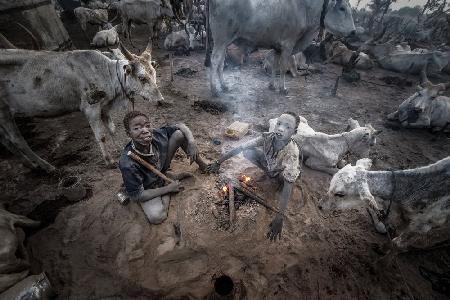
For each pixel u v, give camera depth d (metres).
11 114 3.74
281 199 3.24
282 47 6.57
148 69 3.90
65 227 3.47
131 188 3.31
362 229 3.64
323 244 3.41
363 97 7.66
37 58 3.55
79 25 12.26
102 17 10.91
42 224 3.49
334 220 3.75
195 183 4.15
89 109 3.90
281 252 3.28
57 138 5.12
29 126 5.42
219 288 2.59
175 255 3.18
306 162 4.63
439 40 14.64
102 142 4.18
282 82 7.20
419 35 14.63
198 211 3.66
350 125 5.02
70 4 15.04
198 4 13.10
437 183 2.82
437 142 5.77
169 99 6.73
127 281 2.94
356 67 9.99
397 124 6.28
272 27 6.12
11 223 3.03
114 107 4.25
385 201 3.43
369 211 3.60
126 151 3.39
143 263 3.11
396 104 7.34
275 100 7.04
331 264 3.18
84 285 2.89
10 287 2.54
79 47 10.06
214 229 3.45
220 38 6.29
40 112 3.91
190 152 3.97
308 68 9.20
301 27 6.37
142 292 2.85
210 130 5.57
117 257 3.15
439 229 3.11
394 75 9.80
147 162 3.51
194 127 5.65
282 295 2.88
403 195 2.99
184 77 8.06
